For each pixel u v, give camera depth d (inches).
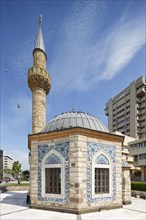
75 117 730.8
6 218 533.0
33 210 636.1
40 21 1141.1
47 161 674.2
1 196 1094.4
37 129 948.6
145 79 3361.2
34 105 976.9
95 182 644.1
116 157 719.1
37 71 983.0
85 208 595.2
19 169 3956.7
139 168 2699.3
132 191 1214.3
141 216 567.2
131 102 3476.9
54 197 631.2
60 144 655.8
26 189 1544.0
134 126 3329.2
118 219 527.8
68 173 618.5
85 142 639.1
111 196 673.0
